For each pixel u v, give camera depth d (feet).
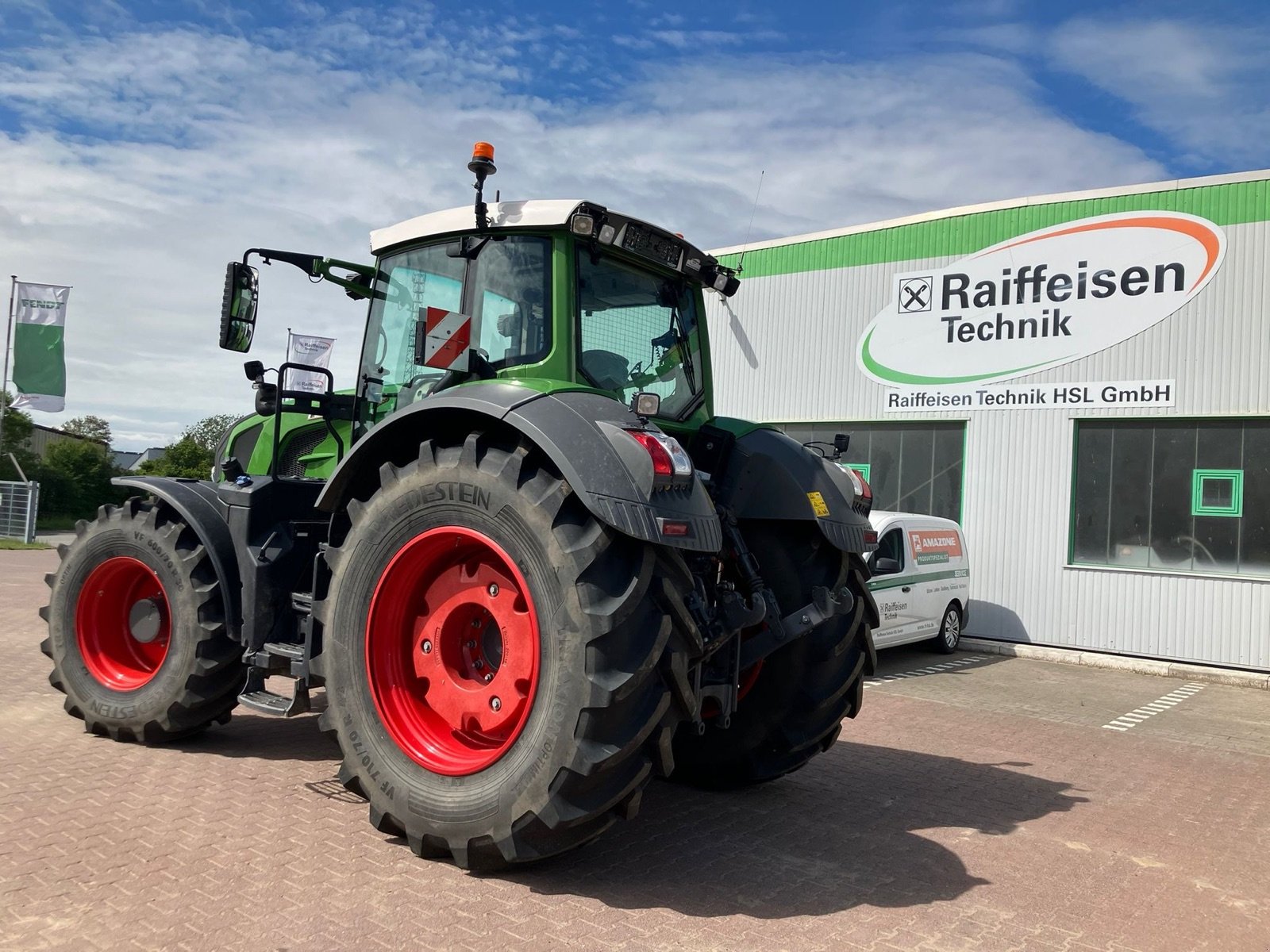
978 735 22.17
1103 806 16.38
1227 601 35.53
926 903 11.44
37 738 17.13
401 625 12.49
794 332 46.55
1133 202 37.88
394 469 12.51
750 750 15.28
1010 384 40.50
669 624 10.88
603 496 10.57
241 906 10.21
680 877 11.82
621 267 14.29
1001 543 40.40
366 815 13.41
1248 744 22.91
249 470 19.33
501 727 11.50
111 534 17.31
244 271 15.85
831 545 14.39
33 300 75.87
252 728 18.61
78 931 9.50
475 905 10.54
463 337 13.52
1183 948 10.57
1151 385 37.40
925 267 42.80
